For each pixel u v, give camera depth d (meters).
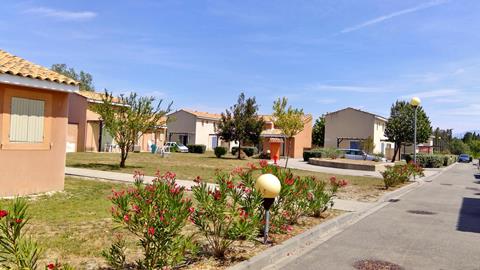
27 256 3.61
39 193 10.71
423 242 7.57
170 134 57.34
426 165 38.50
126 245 6.10
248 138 35.97
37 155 10.70
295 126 31.47
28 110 10.43
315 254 6.53
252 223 5.78
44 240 6.17
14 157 10.09
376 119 50.16
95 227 7.16
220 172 7.56
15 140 10.12
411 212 11.23
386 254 6.64
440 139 88.31
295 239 7.03
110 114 19.77
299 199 8.27
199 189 5.82
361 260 6.25
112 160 24.92
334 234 8.11
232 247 6.29
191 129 55.84
